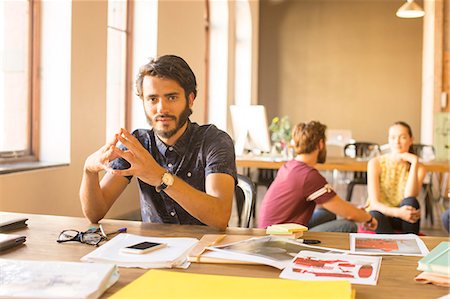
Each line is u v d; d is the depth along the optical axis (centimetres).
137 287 123
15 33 380
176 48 629
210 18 936
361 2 1188
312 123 327
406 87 1183
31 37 394
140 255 148
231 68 967
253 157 601
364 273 135
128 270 139
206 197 186
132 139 181
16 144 386
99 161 185
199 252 151
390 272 138
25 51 390
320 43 1205
